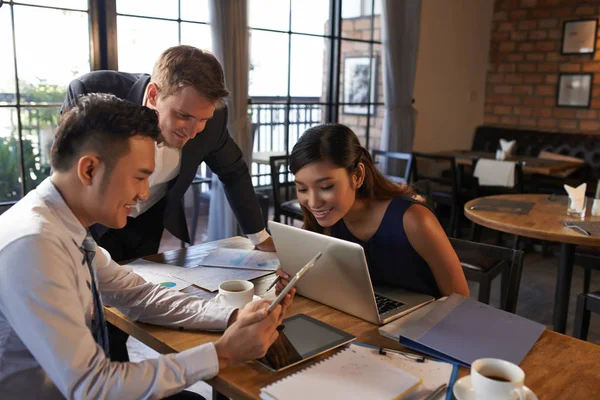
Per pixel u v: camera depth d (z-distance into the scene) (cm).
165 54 153
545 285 358
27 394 97
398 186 152
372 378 97
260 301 114
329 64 430
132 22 311
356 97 458
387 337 118
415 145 519
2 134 279
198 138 184
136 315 125
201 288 147
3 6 266
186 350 101
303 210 162
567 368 104
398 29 448
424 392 95
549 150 523
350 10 436
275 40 386
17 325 90
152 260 172
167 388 95
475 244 173
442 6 512
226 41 327
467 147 584
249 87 376
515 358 106
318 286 134
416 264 144
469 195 434
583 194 266
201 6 336
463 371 103
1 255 90
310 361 105
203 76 148
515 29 556
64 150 95
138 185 98
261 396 93
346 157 133
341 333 117
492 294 342
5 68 273
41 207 96
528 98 557
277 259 173
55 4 284
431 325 119
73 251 98
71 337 90
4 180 284
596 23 502
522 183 421
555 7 526
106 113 94
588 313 234
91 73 187
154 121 99
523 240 445
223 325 118
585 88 517
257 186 408
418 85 508
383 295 141
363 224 150
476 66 569
